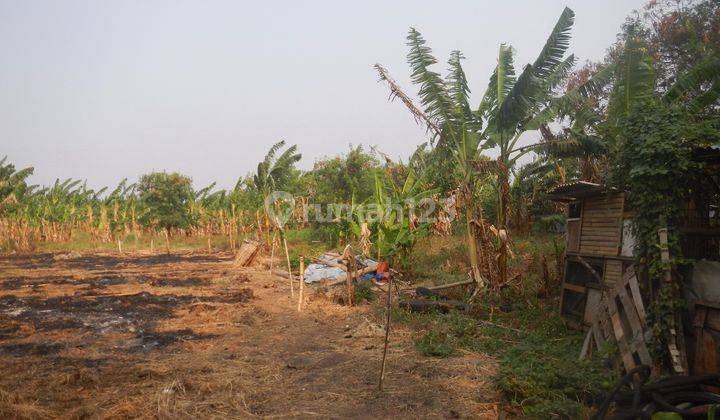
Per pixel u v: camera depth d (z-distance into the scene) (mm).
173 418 5066
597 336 6602
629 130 6324
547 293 11242
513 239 18141
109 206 34656
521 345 7445
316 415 5246
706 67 9008
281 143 20500
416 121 11273
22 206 32812
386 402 5543
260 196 22078
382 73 11078
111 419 5047
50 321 9555
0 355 7289
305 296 12375
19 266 20141
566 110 10852
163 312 10539
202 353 7516
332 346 7938
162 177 32219
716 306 5270
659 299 5734
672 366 5613
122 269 18953
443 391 5820
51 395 5684
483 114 11766
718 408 4383
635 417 4547
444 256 16703
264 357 7336
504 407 5320
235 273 17219
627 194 6883
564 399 5219
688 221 6430
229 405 5484
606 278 7980
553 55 10055
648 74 9727
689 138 5648
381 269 14172
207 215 34031
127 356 7316
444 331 8273
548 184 19266
